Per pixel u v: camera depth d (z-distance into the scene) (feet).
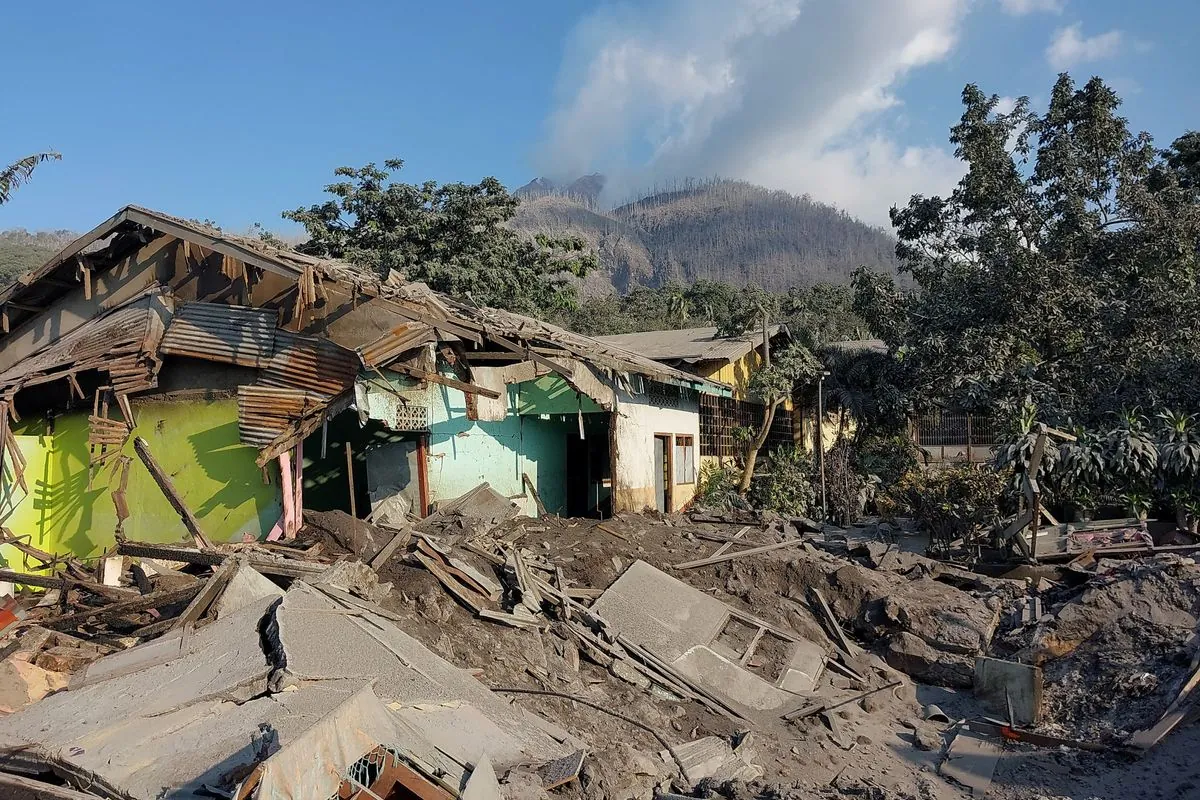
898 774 26.86
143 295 40.93
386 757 16.25
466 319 38.01
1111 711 29.35
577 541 40.24
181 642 23.00
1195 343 63.57
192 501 38.27
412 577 30.19
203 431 38.58
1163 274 67.46
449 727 19.69
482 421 44.39
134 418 39.81
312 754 15.07
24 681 21.58
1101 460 44.98
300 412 35.32
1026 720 30.30
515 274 96.63
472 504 40.55
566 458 55.31
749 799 22.77
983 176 74.13
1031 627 36.27
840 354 81.05
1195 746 25.71
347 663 21.06
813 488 66.59
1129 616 33.71
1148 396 56.59
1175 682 28.91
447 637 27.04
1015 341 69.21
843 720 30.76
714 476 63.93
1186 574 34.71
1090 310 67.36
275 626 21.81
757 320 73.56
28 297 44.11
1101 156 72.74
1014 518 44.98
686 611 34.63
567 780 19.85
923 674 35.55
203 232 38.42
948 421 82.74
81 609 28.89
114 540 39.91
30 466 41.14
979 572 44.34
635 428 52.01
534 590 31.96
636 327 148.66
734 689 30.83
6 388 39.11
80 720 18.54
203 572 31.09
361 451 44.19
